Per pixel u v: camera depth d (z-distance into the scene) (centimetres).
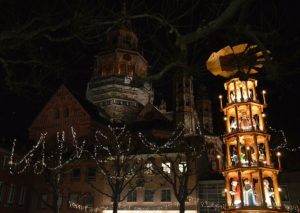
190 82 7369
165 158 3625
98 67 7006
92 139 5025
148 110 6394
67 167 4341
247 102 1537
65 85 5619
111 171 4059
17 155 4262
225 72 830
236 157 1560
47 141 5231
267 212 1377
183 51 704
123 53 6931
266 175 1500
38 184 4450
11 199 4088
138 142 4419
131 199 3966
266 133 1522
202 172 4081
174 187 3038
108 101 6550
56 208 3453
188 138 4331
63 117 5381
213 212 3678
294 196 3341
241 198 1420
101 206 4044
